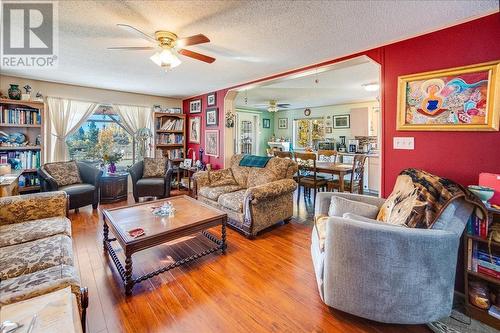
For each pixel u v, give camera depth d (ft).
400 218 5.58
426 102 7.11
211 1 5.59
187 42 6.79
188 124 18.86
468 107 6.40
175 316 5.60
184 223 7.66
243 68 10.84
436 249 4.81
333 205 7.47
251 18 6.38
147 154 17.71
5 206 6.89
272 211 10.48
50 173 12.38
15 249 5.49
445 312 5.07
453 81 6.61
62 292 3.56
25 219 7.16
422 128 7.20
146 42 7.95
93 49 8.61
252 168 12.88
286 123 27.71
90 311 5.71
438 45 6.86
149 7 5.86
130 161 17.46
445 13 6.07
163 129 17.74
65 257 5.34
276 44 8.08
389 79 7.91
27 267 4.91
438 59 6.87
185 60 9.80
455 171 6.72
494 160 6.11
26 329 2.77
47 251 5.44
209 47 8.32
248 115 26.99
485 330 5.33
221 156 15.72
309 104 23.29
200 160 17.51
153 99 17.81
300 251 8.80
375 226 4.94
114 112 16.66
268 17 6.31
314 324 5.40
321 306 5.97
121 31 7.13
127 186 16.29
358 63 9.25
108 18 6.40
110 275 7.16
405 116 7.54
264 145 28.53
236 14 6.17
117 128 16.89
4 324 2.80
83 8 5.93
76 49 8.61
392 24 6.65
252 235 9.78
